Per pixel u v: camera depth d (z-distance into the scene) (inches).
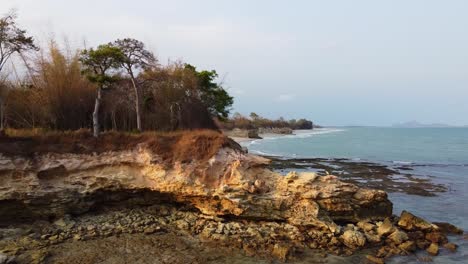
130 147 905.5
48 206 807.7
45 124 1163.9
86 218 820.0
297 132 7116.1
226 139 917.2
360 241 718.5
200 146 890.7
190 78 1476.4
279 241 728.3
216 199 827.4
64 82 1182.3
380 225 786.8
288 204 807.1
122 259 634.8
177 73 1455.5
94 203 853.2
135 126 1298.0
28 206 791.7
